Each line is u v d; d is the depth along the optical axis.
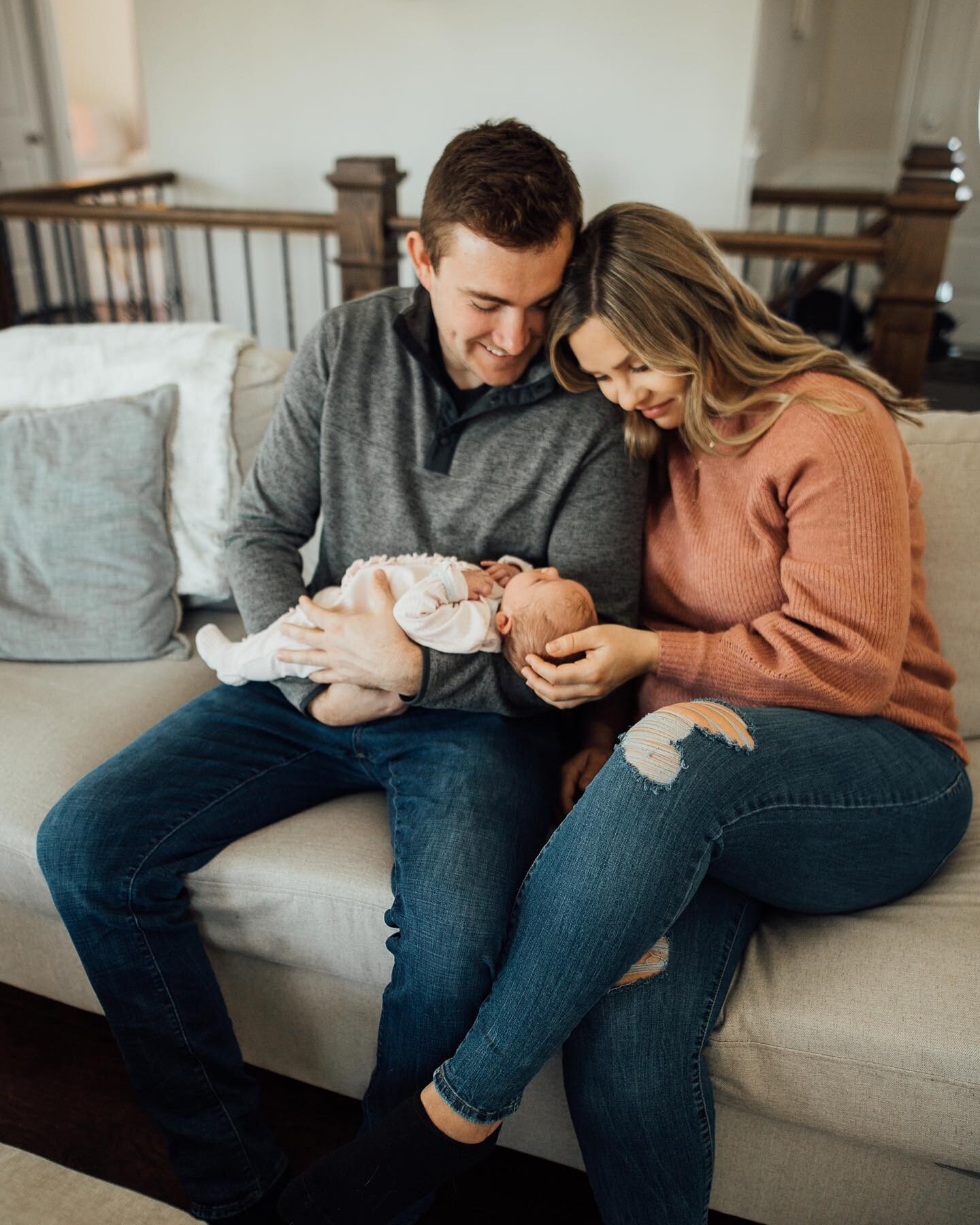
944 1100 0.95
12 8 5.24
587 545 1.29
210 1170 1.14
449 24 3.66
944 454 1.41
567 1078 1.05
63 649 1.59
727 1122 1.10
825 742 1.06
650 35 3.46
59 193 3.57
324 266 3.67
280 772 1.29
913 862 1.10
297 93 3.94
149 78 4.07
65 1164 1.29
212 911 1.20
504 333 1.17
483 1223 1.23
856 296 5.18
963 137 5.07
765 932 1.14
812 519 1.11
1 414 1.71
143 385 1.75
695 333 1.15
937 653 1.24
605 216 1.18
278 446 1.42
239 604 1.41
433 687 1.20
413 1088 1.05
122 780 1.20
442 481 1.34
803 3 4.24
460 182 1.09
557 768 1.30
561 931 0.95
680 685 1.24
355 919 1.14
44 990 1.44
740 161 3.54
